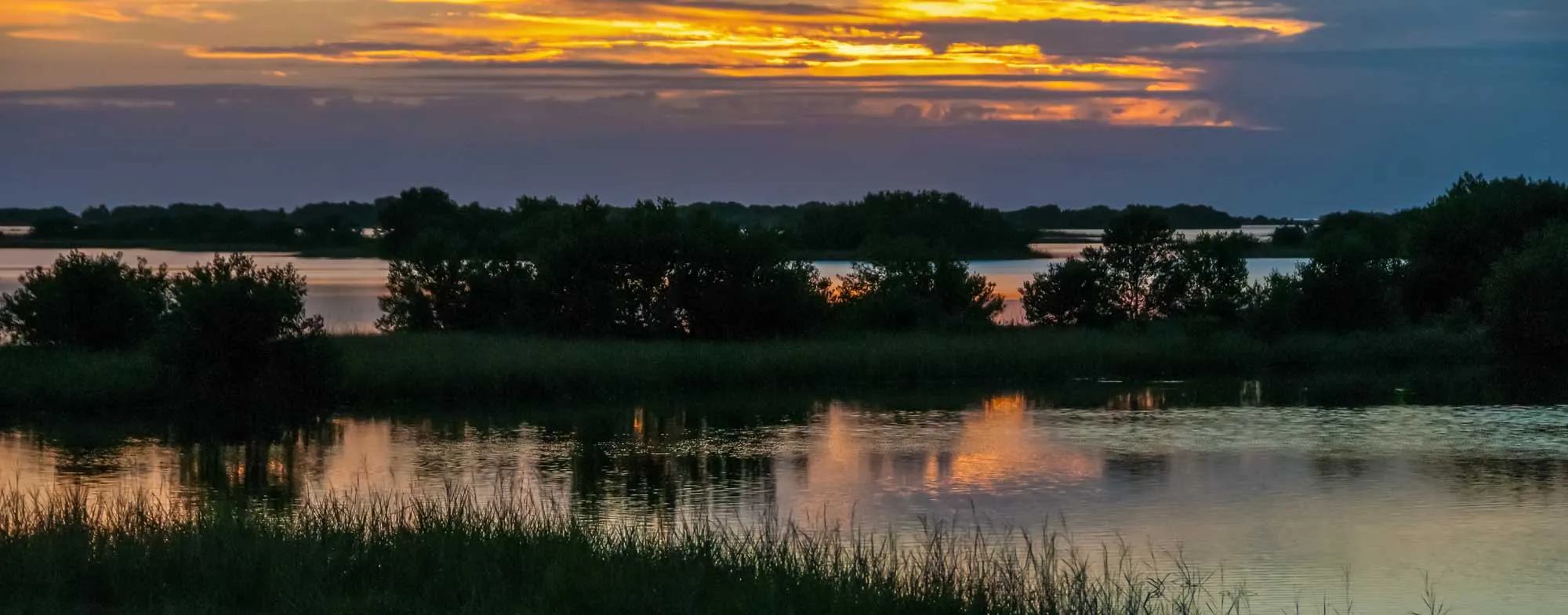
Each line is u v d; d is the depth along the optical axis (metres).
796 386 37.53
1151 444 27.42
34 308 36.78
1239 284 50.50
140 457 25.80
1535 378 39.22
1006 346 40.50
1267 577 16.72
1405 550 18.19
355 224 184.88
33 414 30.92
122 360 33.47
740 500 21.59
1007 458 25.81
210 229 185.38
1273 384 38.44
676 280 45.41
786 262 47.78
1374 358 42.53
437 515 15.12
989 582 13.09
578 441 28.03
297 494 21.72
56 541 13.11
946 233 136.50
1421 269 51.84
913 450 26.70
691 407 33.50
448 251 49.56
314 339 32.69
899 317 48.12
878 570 13.10
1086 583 14.46
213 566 12.40
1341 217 95.88
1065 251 161.62
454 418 31.48
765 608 11.66
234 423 30.27
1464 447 26.94
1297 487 22.62
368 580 12.46
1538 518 20.19
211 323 31.34
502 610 11.49
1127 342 41.78
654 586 12.18
